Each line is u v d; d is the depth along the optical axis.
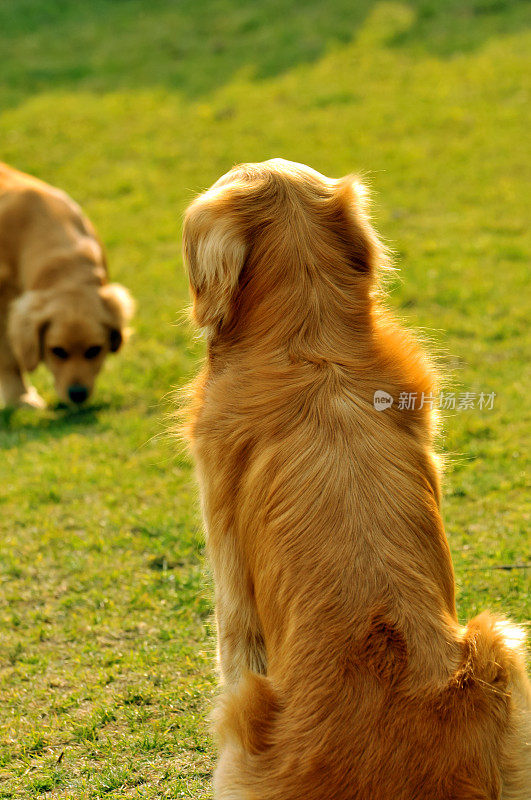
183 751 6.89
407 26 36.03
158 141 30.08
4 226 16.05
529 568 8.98
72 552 10.09
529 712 4.64
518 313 16.58
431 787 4.19
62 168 28.69
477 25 35.41
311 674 4.46
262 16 38.81
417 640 4.50
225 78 34.56
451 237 21.11
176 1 42.00
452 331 16.11
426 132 28.20
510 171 24.95
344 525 4.75
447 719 4.30
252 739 4.49
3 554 10.13
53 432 13.98
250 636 5.42
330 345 5.38
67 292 15.06
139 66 36.50
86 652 8.29
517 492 10.73
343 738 4.29
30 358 14.97
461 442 12.04
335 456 4.94
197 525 10.47
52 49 38.84
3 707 7.58
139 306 19.12
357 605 4.55
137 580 9.47
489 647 4.57
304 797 4.26
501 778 4.38
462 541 9.66
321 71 33.84
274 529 4.87
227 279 5.44
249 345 5.47
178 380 15.46
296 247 5.48
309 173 5.79
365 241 5.68
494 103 29.56
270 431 5.11
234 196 5.55
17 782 6.67
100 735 7.14
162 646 8.29
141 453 12.77
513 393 13.47
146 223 24.33
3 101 34.47
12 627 8.79
